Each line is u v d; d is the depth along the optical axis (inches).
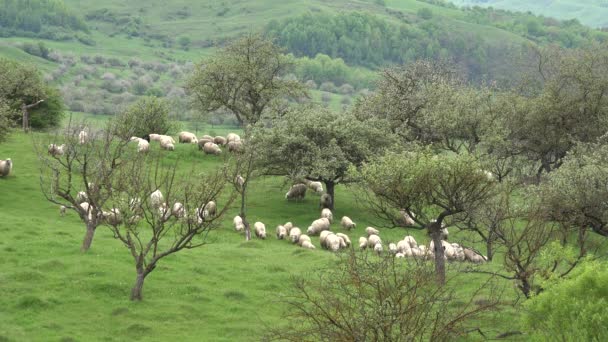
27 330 1230.3
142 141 3206.2
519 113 3464.6
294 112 2997.0
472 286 1576.0
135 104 4047.7
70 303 1373.0
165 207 1467.8
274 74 4151.1
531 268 1305.4
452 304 1373.0
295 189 3031.5
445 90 3718.0
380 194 1674.5
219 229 2377.0
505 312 1373.0
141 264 1424.7
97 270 1537.9
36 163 2992.1
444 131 3454.7
